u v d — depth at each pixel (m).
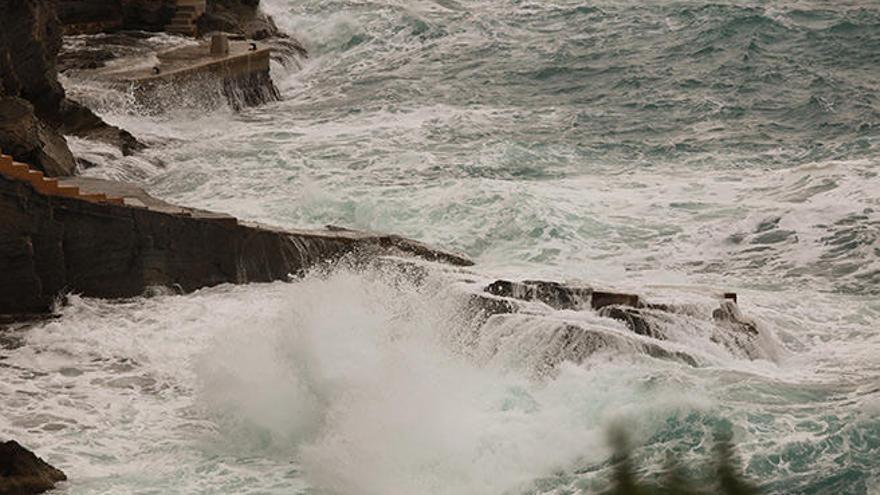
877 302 69.69
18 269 69.19
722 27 136.25
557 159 99.94
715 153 101.38
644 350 58.97
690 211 85.50
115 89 113.00
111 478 51.78
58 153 83.31
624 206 86.50
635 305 63.09
